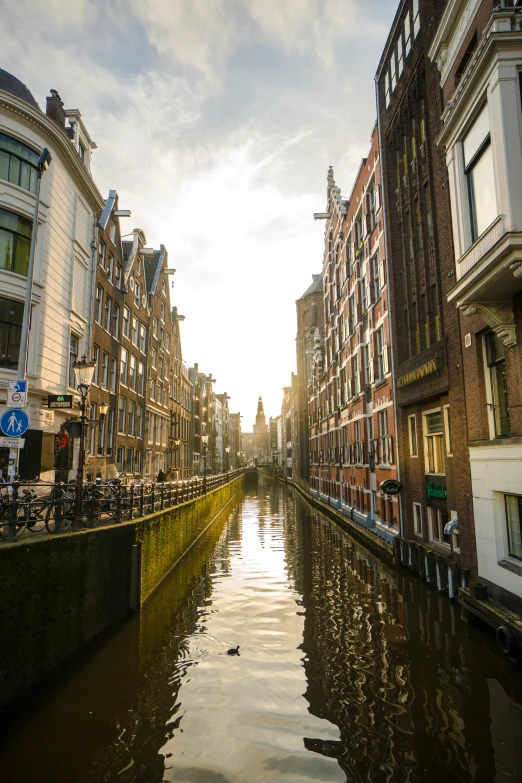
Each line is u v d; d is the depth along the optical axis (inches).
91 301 802.8
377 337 900.0
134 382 1129.4
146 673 339.0
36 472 595.2
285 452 3814.0
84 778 224.1
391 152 765.3
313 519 1328.7
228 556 807.1
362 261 1022.4
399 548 665.6
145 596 510.3
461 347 482.0
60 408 623.5
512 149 320.8
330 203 1448.1
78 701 297.1
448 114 403.9
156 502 681.6
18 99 591.2
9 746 248.2
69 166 704.4
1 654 259.8
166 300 1524.4
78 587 357.4
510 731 254.5
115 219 975.6
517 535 388.2
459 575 481.1
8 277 582.6
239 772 227.3
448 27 475.2
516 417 374.9
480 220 374.9
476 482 443.5
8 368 577.6
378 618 452.8
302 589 580.4
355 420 1093.8
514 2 369.1
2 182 584.1
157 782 220.7
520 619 347.6
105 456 885.2
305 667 347.6
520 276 322.0
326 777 222.5
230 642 402.3
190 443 2097.7
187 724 271.1
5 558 264.7
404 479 701.3
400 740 250.5
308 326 2367.1
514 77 328.2
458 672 326.3
